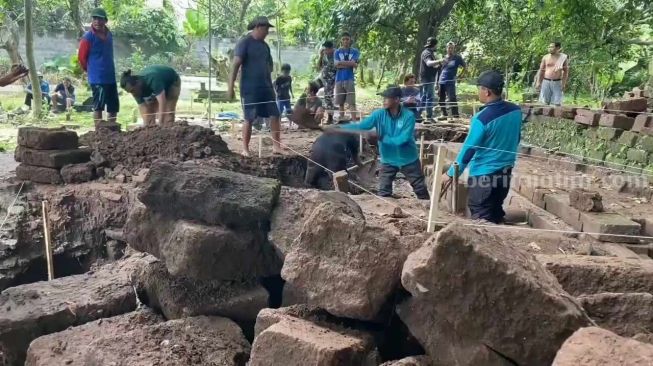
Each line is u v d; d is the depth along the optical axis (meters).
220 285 3.84
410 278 2.61
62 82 16.48
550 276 2.73
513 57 16.06
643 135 7.41
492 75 5.29
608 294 2.77
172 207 3.87
